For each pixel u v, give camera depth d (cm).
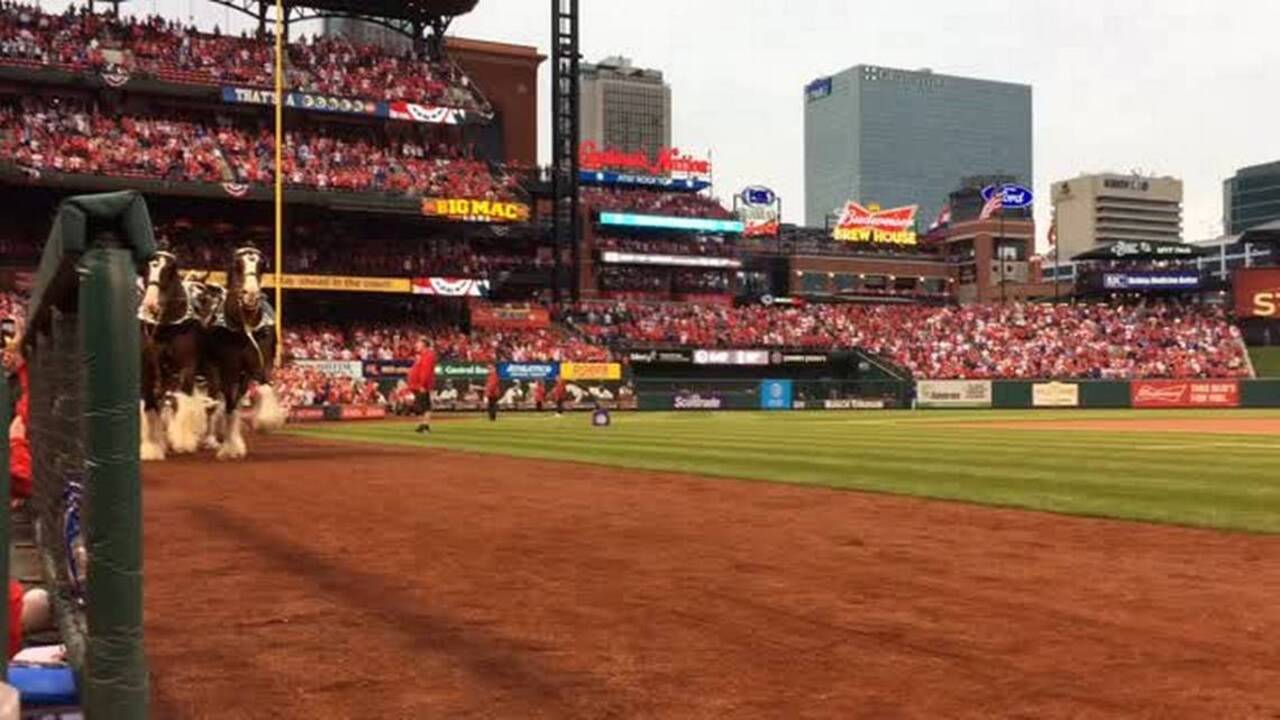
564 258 8338
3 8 5391
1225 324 8500
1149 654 524
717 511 1138
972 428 3469
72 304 314
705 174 9756
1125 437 2789
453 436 2962
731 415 5312
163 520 1055
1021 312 8638
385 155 6209
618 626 591
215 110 5881
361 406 5194
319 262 6131
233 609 637
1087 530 989
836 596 674
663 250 8856
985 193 11144
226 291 1927
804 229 11312
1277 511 1123
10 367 709
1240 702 441
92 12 5794
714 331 7575
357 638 563
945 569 776
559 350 6512
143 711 248
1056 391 6838
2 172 4812
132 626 247
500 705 444
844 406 6694
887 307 8719
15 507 727
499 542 910
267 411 1992
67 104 5472
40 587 511
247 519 1065
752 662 512
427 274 6347
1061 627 585
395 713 433
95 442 242
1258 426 3675
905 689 463
